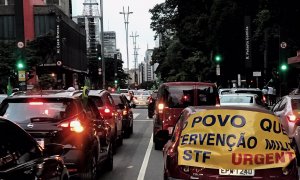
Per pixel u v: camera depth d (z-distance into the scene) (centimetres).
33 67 5375
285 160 634
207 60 5466
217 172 629
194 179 630
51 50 6047
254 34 4641
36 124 840
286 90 3322
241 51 4706
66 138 835
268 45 4459
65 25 7262
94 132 945
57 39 6138
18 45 2642
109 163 1120
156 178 1038
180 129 695
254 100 1827
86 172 862
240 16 4638
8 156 484
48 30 6719
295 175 636
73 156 821
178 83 1479
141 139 1880
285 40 3155
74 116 864
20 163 503
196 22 5206
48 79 5831
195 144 651
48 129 834
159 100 1482
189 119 682
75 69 8281
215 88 1480
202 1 5294
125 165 1227
